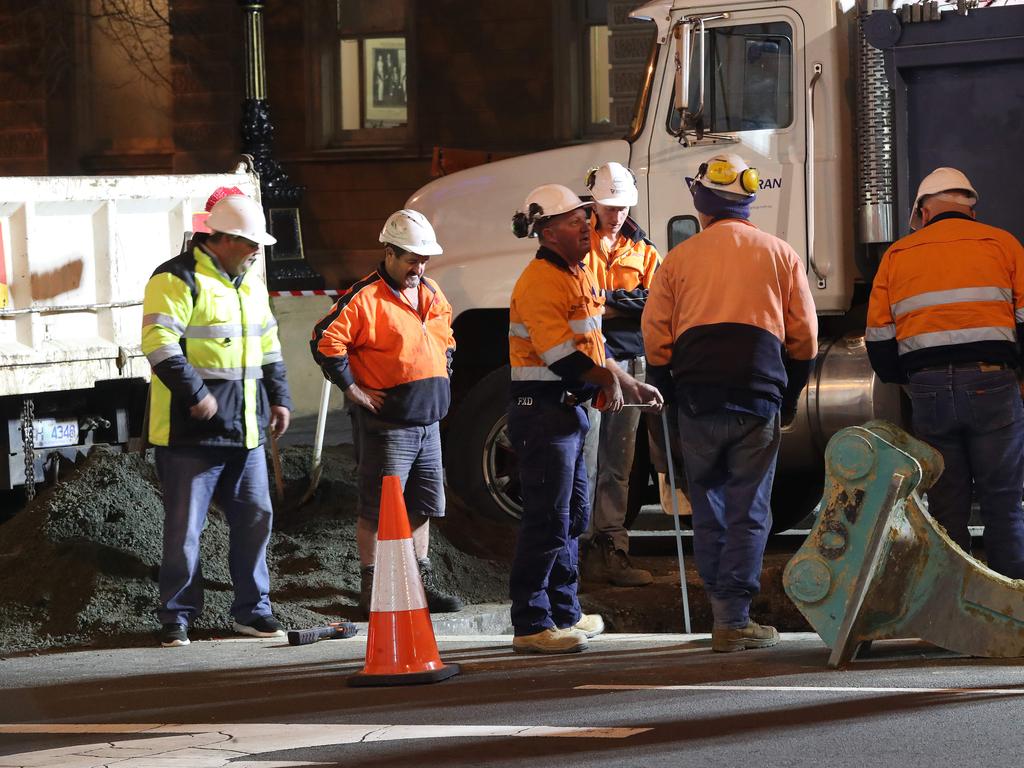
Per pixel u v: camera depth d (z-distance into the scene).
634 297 24.06
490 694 17.41
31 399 27.91
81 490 25.47
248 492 22.44
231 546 22.53
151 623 22.48
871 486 17.95
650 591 25.55
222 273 21.92
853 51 26.95
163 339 21.36
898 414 26.72
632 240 24.48
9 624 22.62
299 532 27.19
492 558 27.25
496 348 29.92
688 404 19.47
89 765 14.54
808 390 26.59
